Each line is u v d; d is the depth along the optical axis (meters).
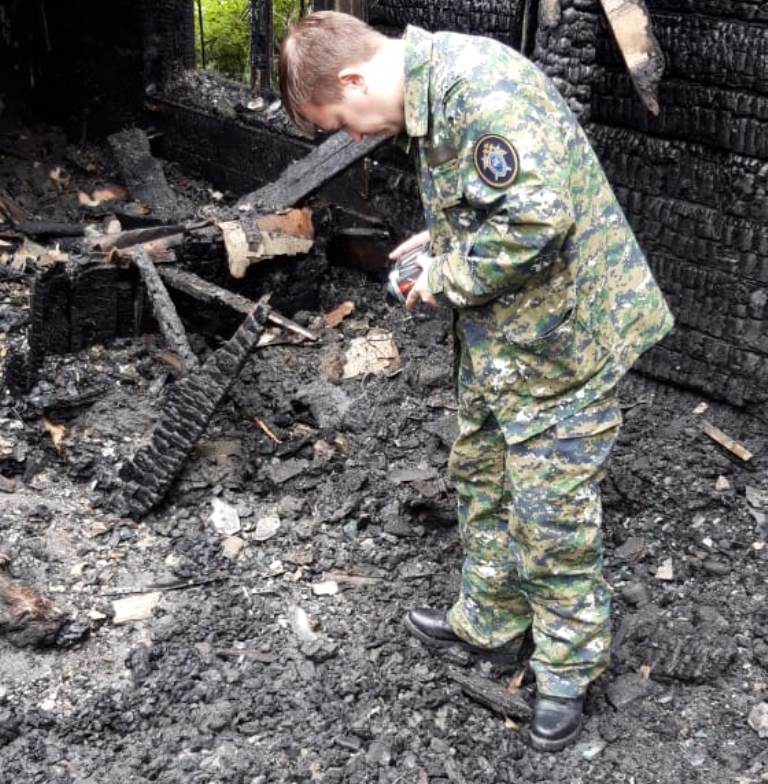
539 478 2.33
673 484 3.40
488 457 2.51
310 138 4.67
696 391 3.69
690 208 3.48
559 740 2.58
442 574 3.10
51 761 2.52
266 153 4.93
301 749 2.56
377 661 2.81
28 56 5.80
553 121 2.05
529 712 2.64
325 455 3.49
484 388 2.34
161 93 5.37
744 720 2.65
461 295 2.19
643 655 2.83
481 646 2.77
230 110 5.05
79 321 3.79
